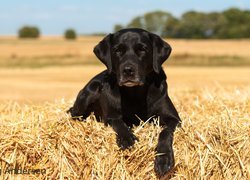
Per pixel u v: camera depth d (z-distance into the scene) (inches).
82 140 75.2
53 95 210.5
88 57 575.2
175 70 395.9
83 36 1401.3
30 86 261.3
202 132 76.5
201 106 100.1
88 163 74.2
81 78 318.7
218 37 1050.1
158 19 1056.8
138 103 83.3
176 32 1055.6
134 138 75.6
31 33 1347.2
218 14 1054.4
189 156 74.6
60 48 737.6
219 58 541.0
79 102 90.7
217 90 132.2
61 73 366.9
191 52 615.5
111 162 73.9
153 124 80.2
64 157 74.5
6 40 1175.6
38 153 74.5
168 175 74.0
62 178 73.9
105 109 84.9
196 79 285.4
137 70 80.4
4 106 107.4
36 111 93.5
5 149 74.7
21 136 75.6
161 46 84.1
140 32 84.1
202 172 73.3
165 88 84.2
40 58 567.2
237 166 74.7
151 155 74.0
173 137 75.8
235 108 94.4
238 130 77.5
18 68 432.8
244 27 1050.7
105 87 85.3
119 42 82.7
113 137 75.9
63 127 77.7
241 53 607.8
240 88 140.6
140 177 74.0
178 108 98.6
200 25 1055.6
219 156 74.4
